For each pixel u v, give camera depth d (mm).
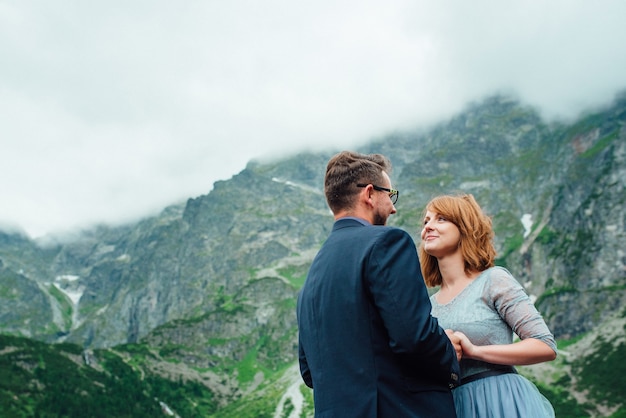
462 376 1737
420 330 1431
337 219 1771
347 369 1490
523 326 1658
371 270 1515
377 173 1772
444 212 1880
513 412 1628
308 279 1701
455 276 1877
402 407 1449
